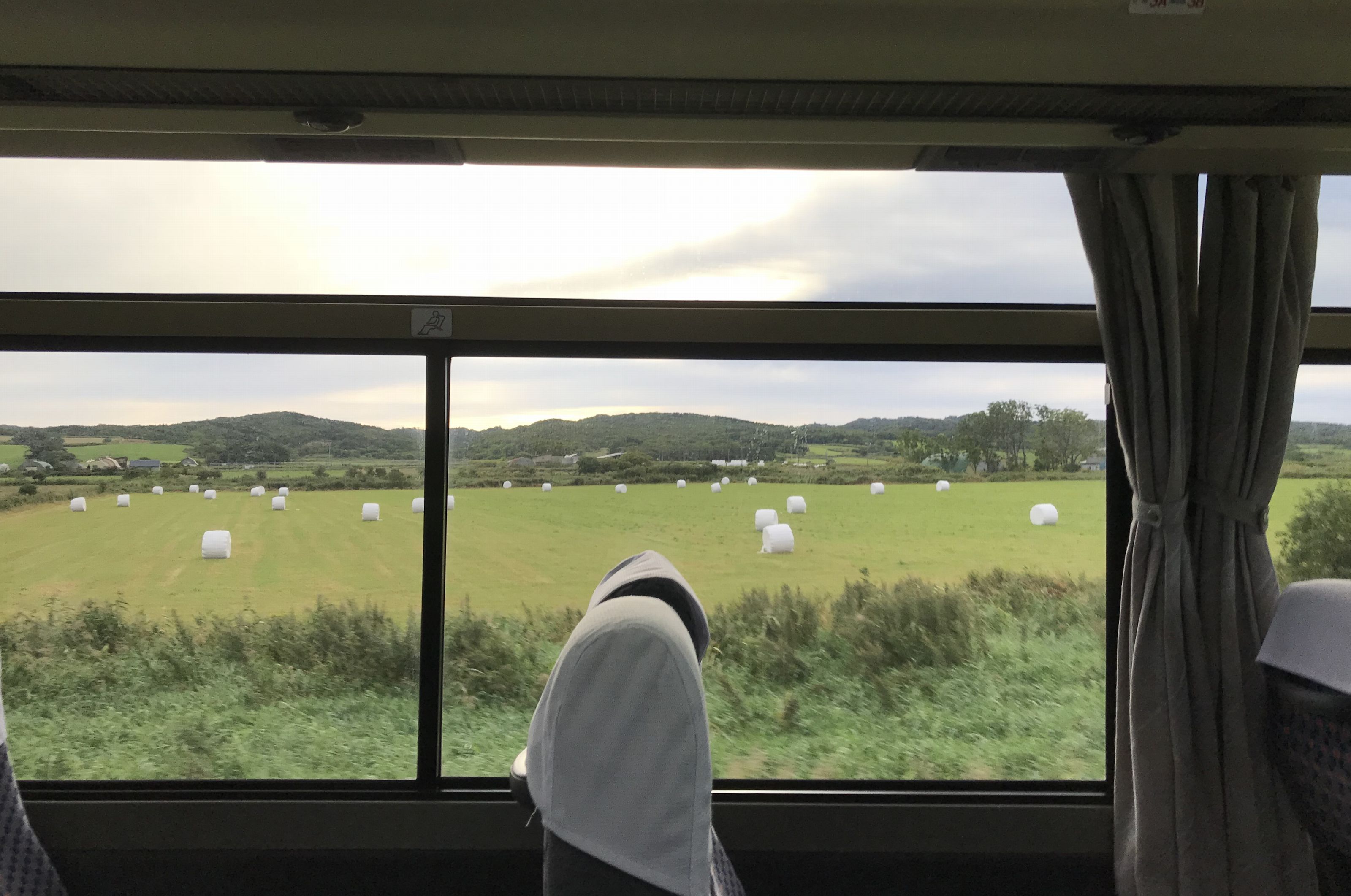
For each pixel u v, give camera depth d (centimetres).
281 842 200
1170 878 182
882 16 130
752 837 202
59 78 142
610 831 75
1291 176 191
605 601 88
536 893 201
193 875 201
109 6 127
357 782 205
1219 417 190
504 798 202
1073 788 207
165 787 204
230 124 159
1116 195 189
